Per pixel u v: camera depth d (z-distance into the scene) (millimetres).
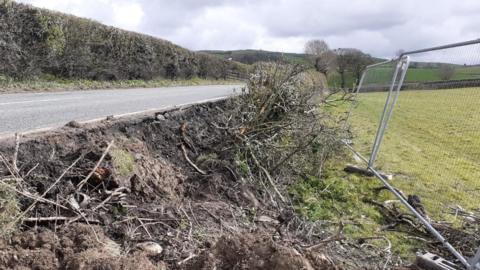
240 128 6195
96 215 3361
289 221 4379
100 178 3686
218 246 2965
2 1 9836
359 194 5773
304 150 6484
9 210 2887
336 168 7074
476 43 3660
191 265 2891
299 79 7793
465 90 4449
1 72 10203
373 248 4070
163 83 19016
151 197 4055
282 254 2812
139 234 3332
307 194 5559
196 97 11258
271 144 6133
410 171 6953
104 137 4605
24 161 3531
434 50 4871
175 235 3465
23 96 8656
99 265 2543
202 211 4180
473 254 3918
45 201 3162
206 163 5422
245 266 2795
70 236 2936
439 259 3650
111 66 15180
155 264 2887
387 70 8867
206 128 6629
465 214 5082
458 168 5727
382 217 5004
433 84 5602
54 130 4395
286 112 6734
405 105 7199
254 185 5309
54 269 2594
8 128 4723
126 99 9625
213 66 27141
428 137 6883
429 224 4359
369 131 10734
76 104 7797
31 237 2807
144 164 4426
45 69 11961
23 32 10586
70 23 12336
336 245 4000
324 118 8016
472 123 4629
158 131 5617
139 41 17344
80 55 13031
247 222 4188
